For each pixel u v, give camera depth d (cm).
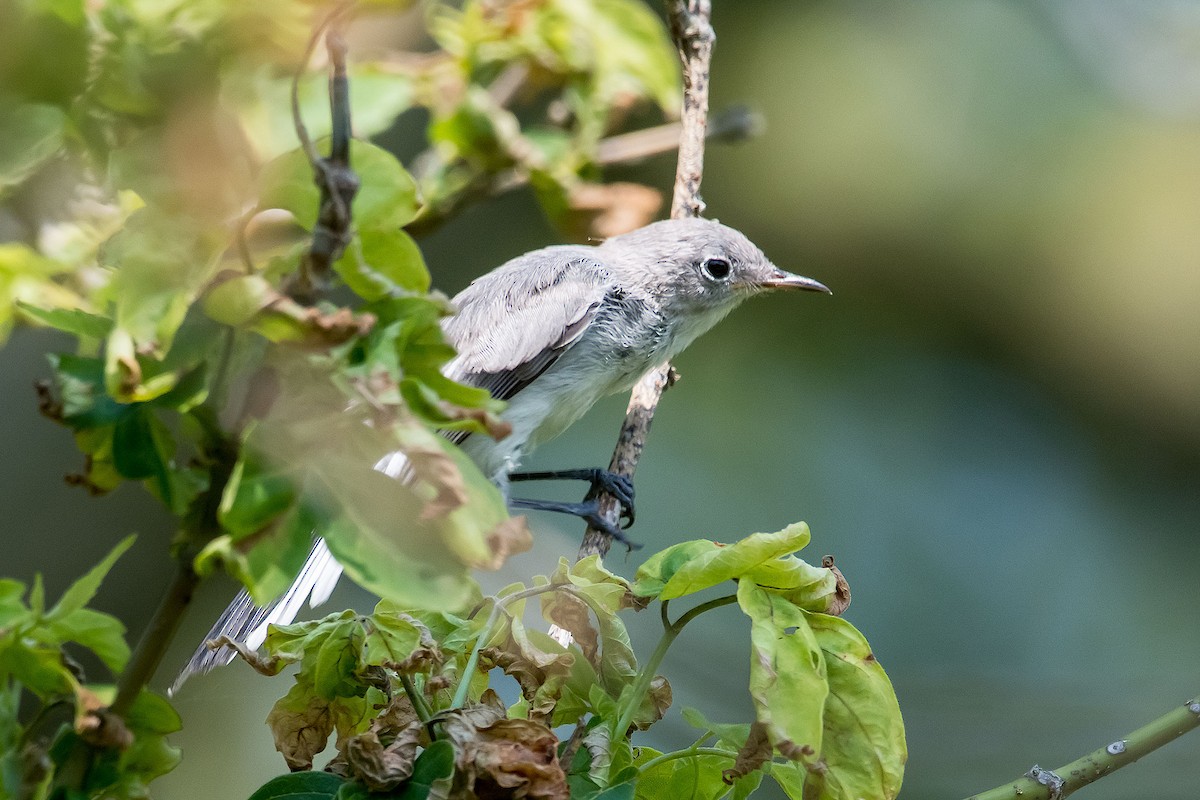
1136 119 1603
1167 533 1622
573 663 529
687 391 1553
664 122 1491
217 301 379
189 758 1157
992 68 1595
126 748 407
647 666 513
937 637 1544
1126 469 1639
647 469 1520
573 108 927
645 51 927
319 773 475
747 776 527
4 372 1120
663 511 1505
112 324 418
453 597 382
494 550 385
